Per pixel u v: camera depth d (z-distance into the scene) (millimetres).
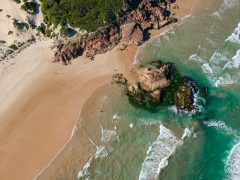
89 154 62344
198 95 67938
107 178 60188
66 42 73625
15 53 72750
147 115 66188
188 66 71375
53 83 70062
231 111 66562
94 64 71875
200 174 60594
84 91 69062
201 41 74500
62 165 61469
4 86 69688
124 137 63969
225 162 61719
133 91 68062
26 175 60875
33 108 67500
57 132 64812
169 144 62969
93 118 66062
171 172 60406
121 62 72000
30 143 63938
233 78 70188
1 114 66875
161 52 73250
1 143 64125
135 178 59906
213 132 64562
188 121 65312
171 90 68125
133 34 73938
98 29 73750
